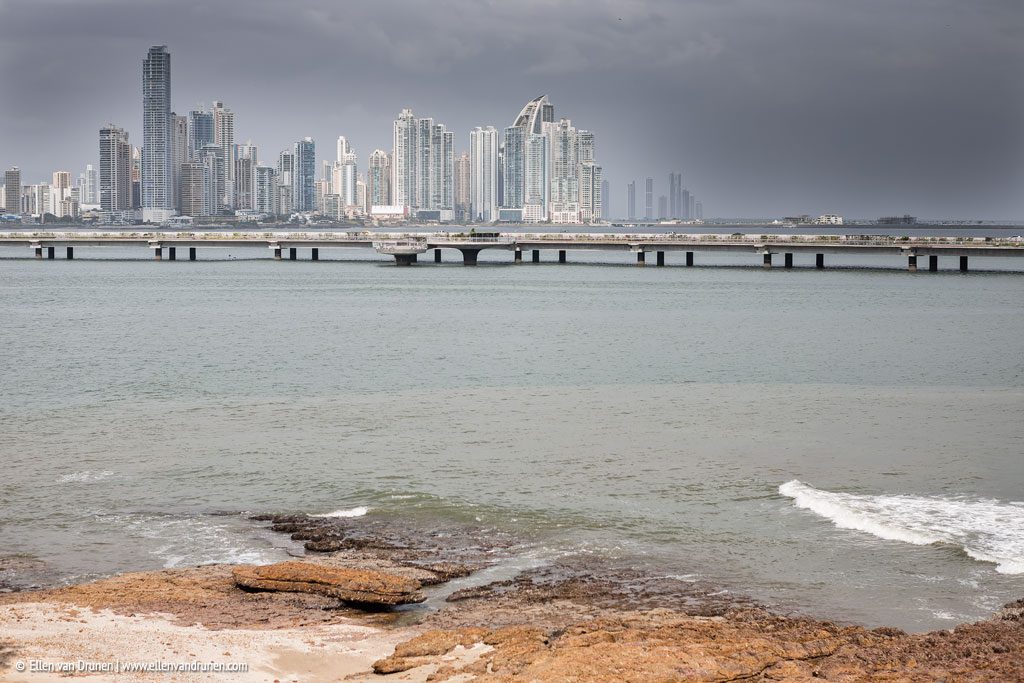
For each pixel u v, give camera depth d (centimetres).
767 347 9625
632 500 4512
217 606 3372
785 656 2902
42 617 3225
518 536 4072
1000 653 2919
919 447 5409
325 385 7494
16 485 4741
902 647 2978
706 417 6225
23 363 8531
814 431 5806
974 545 3900
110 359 8775
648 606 3378
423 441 5603
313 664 2939
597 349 9488
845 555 3828
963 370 8250
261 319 11969
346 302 14075
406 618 3309
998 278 17975
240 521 4266
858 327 11150
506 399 6888
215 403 6744
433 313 12662
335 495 4606
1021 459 5141
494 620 3266
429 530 4147
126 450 5403
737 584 3572
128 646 3005
